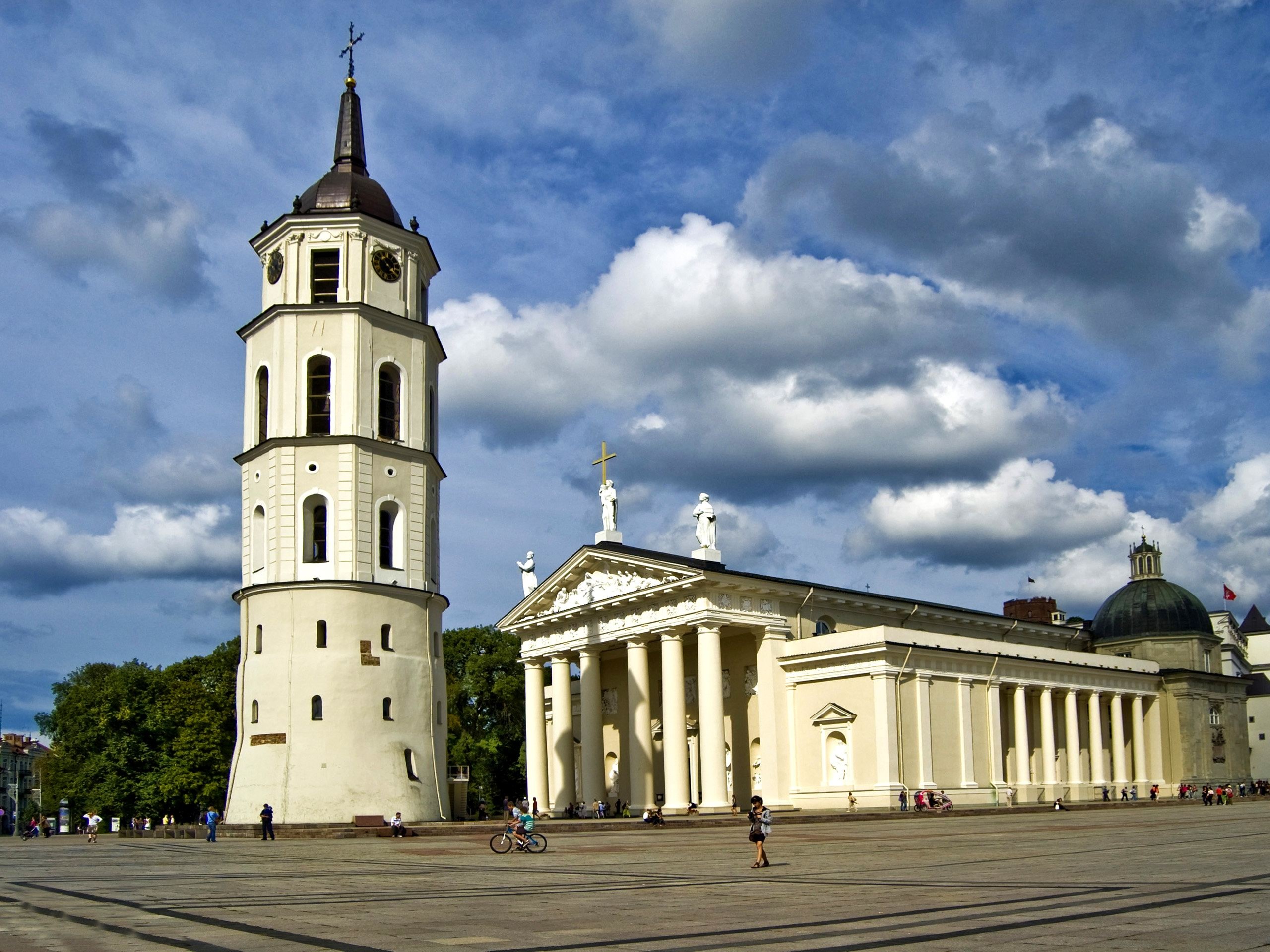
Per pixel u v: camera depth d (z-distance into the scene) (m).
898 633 76.88
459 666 114.38
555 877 30.64
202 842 57.69
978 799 80.00
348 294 66.12
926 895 23.11
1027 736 86.69
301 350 64.94
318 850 46.16
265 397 66.69
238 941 18.31
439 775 64.88
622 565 83.56
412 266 68.94
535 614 91.69
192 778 96.19
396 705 63.12
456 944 17.62
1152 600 115.50
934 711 78.81
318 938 18.50
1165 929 16.94
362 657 62.28
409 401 67.06
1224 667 131.50
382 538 65.25
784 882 27.66
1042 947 15.65
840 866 32.50
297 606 62.22
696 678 88.25
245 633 64.38
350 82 73.62
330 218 66.56
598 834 56.88
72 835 104.31
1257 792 113.00
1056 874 27.22
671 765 77.88
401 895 25.78
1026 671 87.88
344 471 63.59
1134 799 94.19
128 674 103.62
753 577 79.38
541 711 92.44
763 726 80.50
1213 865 28.39
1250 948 15.09
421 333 68.06
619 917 20.69
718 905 22.36
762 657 81.19
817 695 79.31
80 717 102.62
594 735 85.94
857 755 76.25
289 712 61.19
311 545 63.47
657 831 59.41
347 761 60.66
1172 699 104.19
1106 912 19.08
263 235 68.00
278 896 25.73
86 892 27.56
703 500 82.25
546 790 91.00
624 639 83.75
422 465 66.94
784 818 65.50
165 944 18.00
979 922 18.41
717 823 64.12
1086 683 94.44
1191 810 76.31
